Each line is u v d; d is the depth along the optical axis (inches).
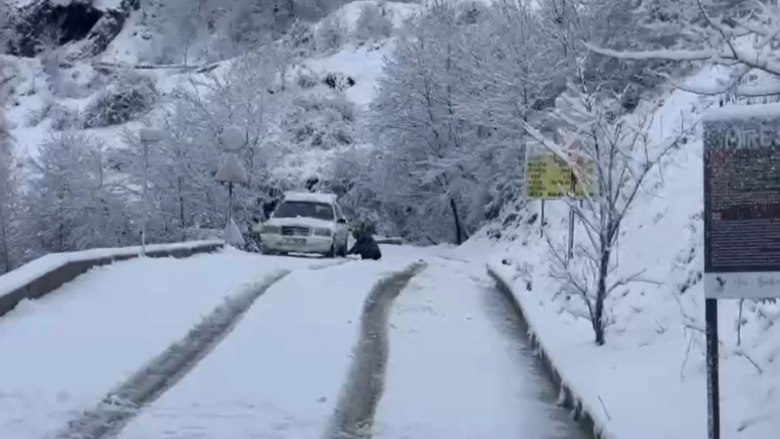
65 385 327.6
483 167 1417.3
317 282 640.4
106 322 445.4
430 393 345.7
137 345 395.5
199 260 761.6
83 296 520.4
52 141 1376.7
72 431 284.5
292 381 348.5
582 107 459.8
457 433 295.3
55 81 2652.6
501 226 1337.4
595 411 286.4
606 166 402.0
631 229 554.3
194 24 2982.3
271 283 628.4
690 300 392.5
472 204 1457.9
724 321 355.6
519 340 455.5
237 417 302.8
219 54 2817.4
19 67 2704.2
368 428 301.6
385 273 737.6
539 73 1160.2
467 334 468.4
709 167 205.2
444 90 1483.8
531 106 1159.6
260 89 1533.0
